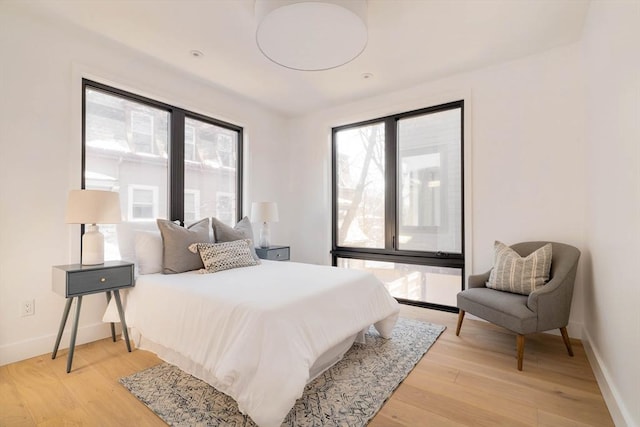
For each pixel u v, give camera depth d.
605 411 1.62
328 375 1.97
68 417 1.56
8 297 2.14
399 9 2.14
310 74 3.13
